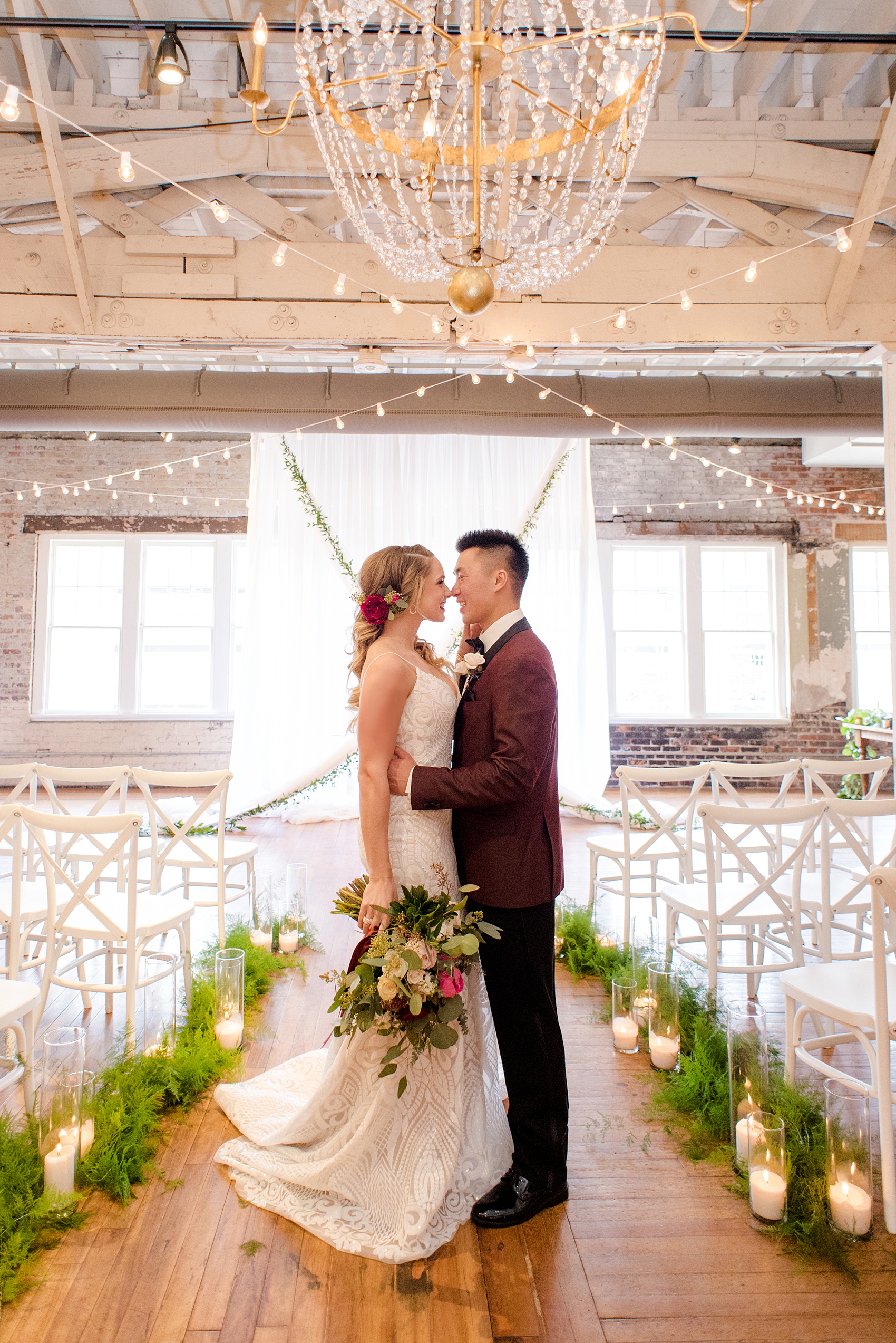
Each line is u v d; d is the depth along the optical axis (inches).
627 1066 105.3
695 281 165.3
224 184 160.7
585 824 269.1
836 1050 110.4
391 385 214.4
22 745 328.5
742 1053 83.0
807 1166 76.4
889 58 155.9
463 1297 65.1
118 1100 87.0
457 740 79.0
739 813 108.1
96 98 153.0
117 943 126.7
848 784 324.8
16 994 84.2
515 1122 77.5
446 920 72.8
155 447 334.0
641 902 182.1
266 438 281.6
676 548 347.3
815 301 165.9
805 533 345.7
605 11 128.0
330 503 282.2
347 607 280.7
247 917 165.0
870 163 155.9
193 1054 100.3
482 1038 80.9
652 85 81.4
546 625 285.0
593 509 286.7
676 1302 64.7
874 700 349.4
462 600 81.2
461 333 163.6
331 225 164.9
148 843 232.1
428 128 75.5
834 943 148.9
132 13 143.0
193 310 162.2
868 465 342.0
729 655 347.6
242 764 275.0
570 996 129.5
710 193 164.1
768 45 137.3
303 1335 61.2
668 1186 80.3
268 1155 82.2
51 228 193.3
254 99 78.0
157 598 338.0
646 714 344.8
